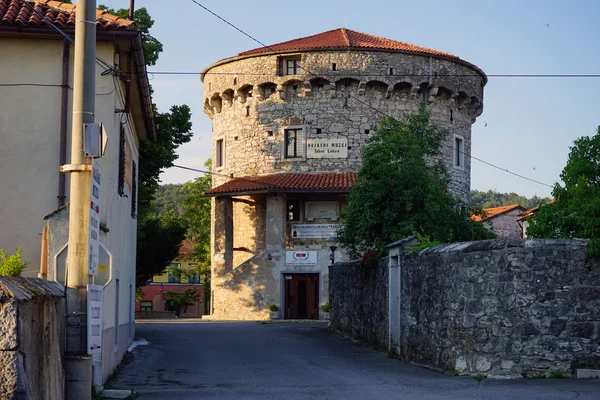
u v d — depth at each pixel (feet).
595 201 50.57
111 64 51.37
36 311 28.60
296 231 150.30
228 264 155.02
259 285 149.69
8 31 50.88
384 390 45.80
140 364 62.54
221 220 155.33
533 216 56.75
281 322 134.21
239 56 156.66
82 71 35.96
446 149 153.69
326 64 148.66
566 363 49.01
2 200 50.98
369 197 84.23
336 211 149.38
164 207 453.17
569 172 54.49
